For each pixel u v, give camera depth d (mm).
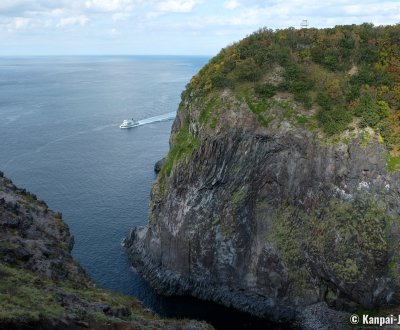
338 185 58688
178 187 66750
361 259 56031
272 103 63562
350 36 71000
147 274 67938
